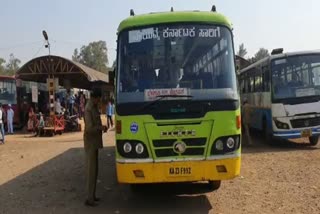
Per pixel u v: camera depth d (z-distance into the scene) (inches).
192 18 323.0
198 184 398.9
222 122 296.0
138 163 293.3
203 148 294.4
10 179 458.0
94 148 339.0
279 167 471.2
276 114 626.2
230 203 331.0
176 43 317.4
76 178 451.5
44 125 1043.9
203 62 313.7
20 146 804.0
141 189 381.1
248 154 579.5
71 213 318.7
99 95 340.5
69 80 1350.9
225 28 323.3
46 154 658.8
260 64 693.3
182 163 291.6
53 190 398.3
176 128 293.7
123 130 297.7
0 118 873.5
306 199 335.6
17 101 1240.2
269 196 348.2
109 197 365.1
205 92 300.7
